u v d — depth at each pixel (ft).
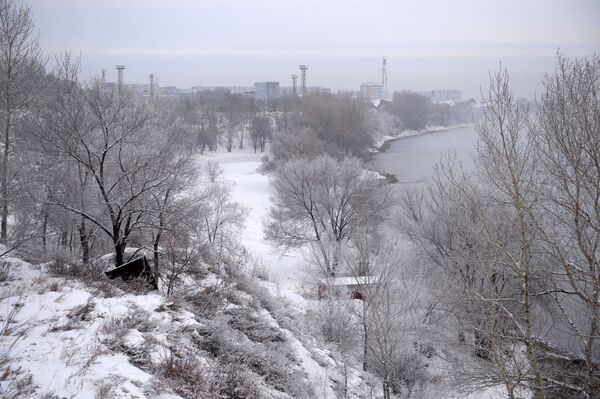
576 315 54.03
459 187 53.83
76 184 61.67
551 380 44.73
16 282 42.60
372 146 278.67
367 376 56.80
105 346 31.45
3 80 62.90
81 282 45.09
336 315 65.21
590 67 47.39
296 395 41.22
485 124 46.85
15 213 60.95
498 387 57.72
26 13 66.28
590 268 43.73
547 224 51.16
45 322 33.50
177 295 50.93
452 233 69.72
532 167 48.03
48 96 64.39
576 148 45.03
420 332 63.46
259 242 129.70
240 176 212.84
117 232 56.65
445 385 56.85
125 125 59.31
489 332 45.73
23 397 23.40
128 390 26.63
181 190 66.69
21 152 60.70
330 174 119.34
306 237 118.42
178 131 69.56
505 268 50.39
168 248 66.85
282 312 65.77
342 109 252.83
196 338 39.78
